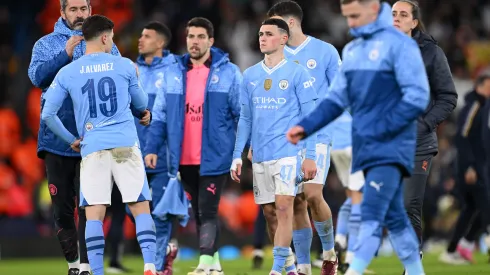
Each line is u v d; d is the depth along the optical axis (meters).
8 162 64.12
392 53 22.16
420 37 29.98
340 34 81.81
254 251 39.84
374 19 22.50
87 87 26.45
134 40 73.06
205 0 76.25
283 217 26.78
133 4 76.69
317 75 30.42
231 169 28.00
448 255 42.53
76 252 29.88
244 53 78.56
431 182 57.34
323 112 23.03
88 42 27.05
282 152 26.97
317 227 28.88
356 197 34.41
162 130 32.47
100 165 26.34
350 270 22.02
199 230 33.22
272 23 27.38
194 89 32.31
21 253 55.72
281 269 26.73
